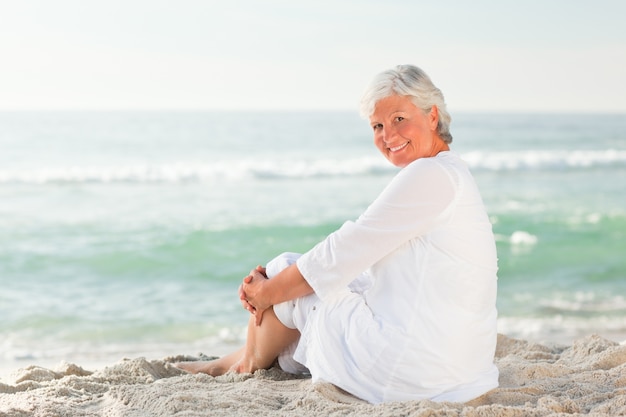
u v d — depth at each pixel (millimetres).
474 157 23547
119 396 2951
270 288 2990
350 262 2760
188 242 11570
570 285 9086
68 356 5891
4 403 2875
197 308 8039
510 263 10352
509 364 3408
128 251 10867
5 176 18094
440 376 2684
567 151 31641
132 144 27719
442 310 2666
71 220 13305
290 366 3275
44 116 33969
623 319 7281
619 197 16938
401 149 2814
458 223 2676
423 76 2795
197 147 28516
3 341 6547
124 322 7332
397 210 2680
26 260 10266
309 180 19156
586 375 3184
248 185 18109
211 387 3061
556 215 14211
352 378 2771
